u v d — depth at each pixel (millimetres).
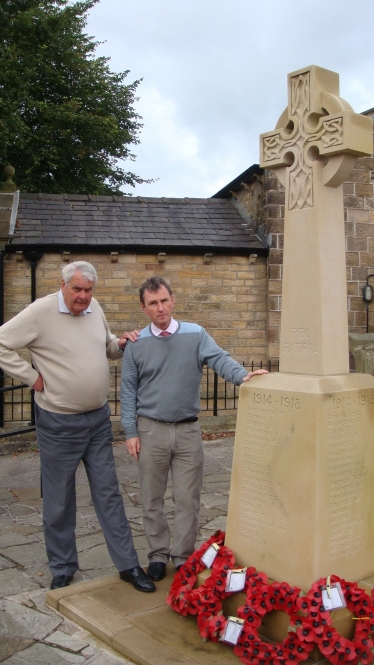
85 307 3969
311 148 3352
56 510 4074
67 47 19922
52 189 20062
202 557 3631
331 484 3189
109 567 4523
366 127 3256
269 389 3395
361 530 3350
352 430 3299
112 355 4379
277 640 3205
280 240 10375
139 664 3146
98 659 3217
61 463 4051
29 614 3715
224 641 3172
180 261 10336
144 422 4066
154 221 10922
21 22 14727
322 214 3316
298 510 3203
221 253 10383
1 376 8984
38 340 3973
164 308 3936
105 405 4207
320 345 3291
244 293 10531
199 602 3438
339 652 2957
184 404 4004
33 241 9711
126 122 22578
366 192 10875
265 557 3367
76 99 20328
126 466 7953
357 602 3129
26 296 9773
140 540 5125
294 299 3424
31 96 19328
